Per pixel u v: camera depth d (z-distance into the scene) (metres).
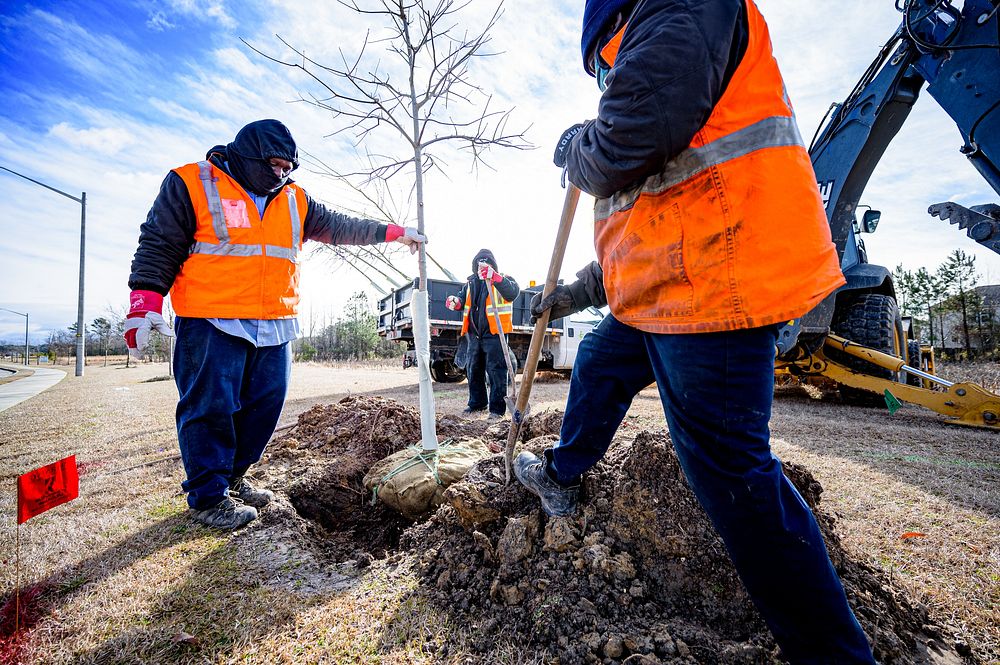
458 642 1.27
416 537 1.88
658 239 1.01
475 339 5.20
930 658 1.20
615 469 1.69
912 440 3.63
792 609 0.93
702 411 0.97
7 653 1.24
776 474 0.95
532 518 1.59
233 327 2.12
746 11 0.92
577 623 1.26
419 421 3.42
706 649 1.15
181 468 2.89
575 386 1.40
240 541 1.88
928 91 3.66
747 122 0.92
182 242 2.06
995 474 2.69
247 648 1.25
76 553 1.78
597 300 1.56
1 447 3.70
